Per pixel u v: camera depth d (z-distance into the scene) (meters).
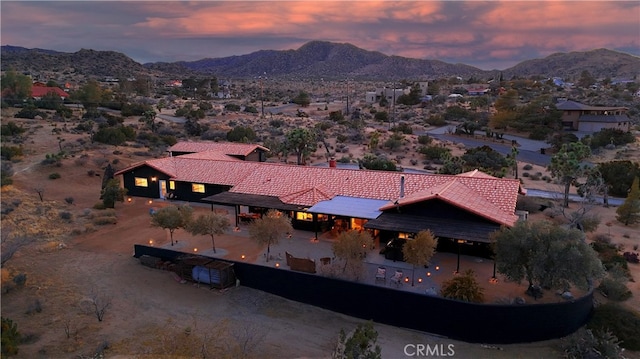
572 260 25.47
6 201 48.12
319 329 28.27
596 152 89.81
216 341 26.34
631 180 58.09
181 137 94.81
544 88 190.00
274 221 34.41
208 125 105.44
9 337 23.48
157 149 79.88
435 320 27.66
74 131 85.62
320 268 33.09
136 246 37.50
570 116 114.19
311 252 36.62
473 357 25.31
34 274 34.28
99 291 32.06
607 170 60.56
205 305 30.70
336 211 38.00
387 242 38.06
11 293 31.22
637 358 25.55
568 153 52.84
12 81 115.50
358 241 30.53
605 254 36.78
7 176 54.38
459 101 166.75
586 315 28.19
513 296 28.58
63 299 30.70
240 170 51.19
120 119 100.75
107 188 50.31
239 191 45.38
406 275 31.92
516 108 128.12
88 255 38.22
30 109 99.75
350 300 29.88
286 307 30.94
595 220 42.75
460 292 27.48
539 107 122.75
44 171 60.41
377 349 20.19
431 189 38.59
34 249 38.50
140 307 30.14
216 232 36.06
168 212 37.38
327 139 100.06
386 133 107.88
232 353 25.16
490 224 33.56
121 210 50.12
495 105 135.25
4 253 33.75
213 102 166.50
